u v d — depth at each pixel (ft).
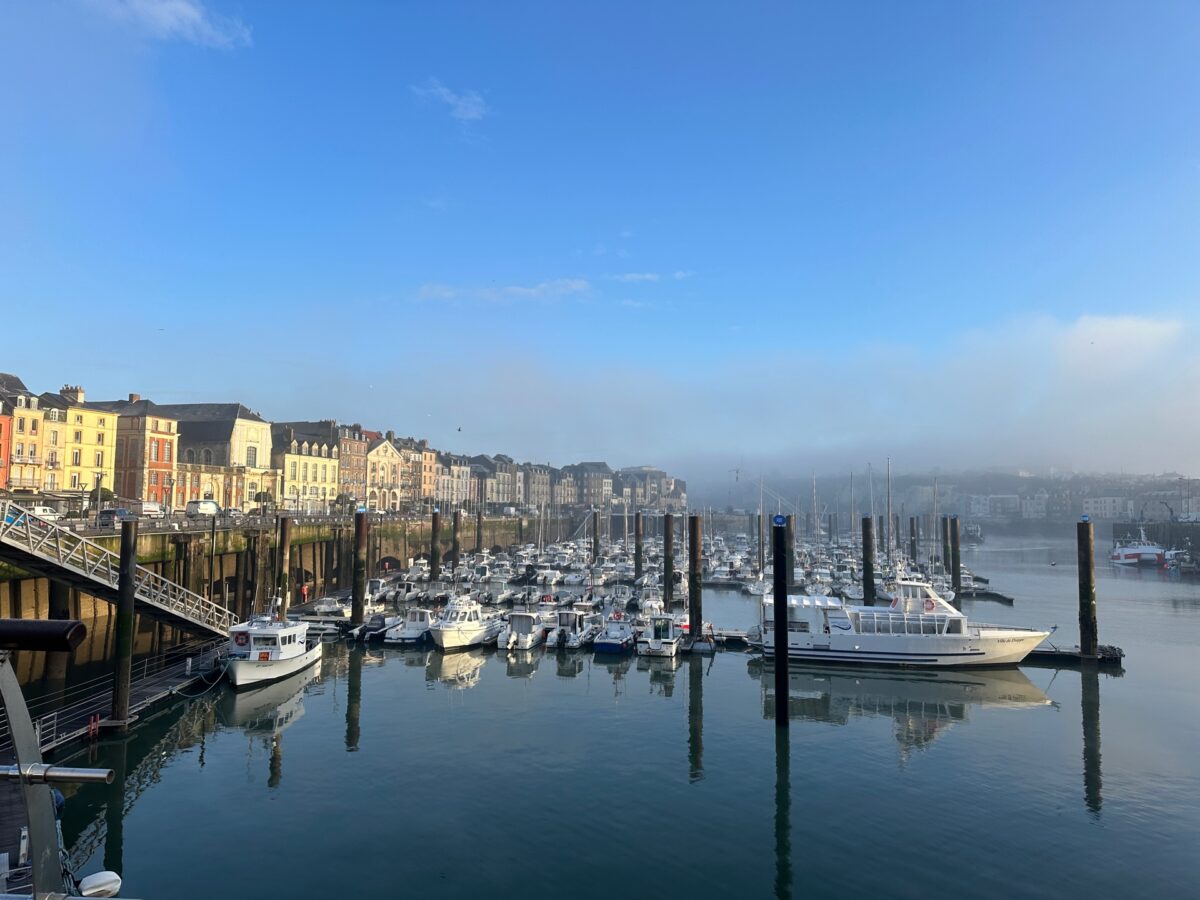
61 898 19.86
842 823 79.51
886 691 137.49
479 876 67.82
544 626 184.03
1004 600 263.08
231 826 77.20
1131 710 124.98
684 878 67.97
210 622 143.43
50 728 98.53
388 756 98.02
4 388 268.21
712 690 137.28
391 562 325.21
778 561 113.60
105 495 257.75
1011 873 69.51
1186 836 77.05
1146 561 435.94
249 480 363.35
